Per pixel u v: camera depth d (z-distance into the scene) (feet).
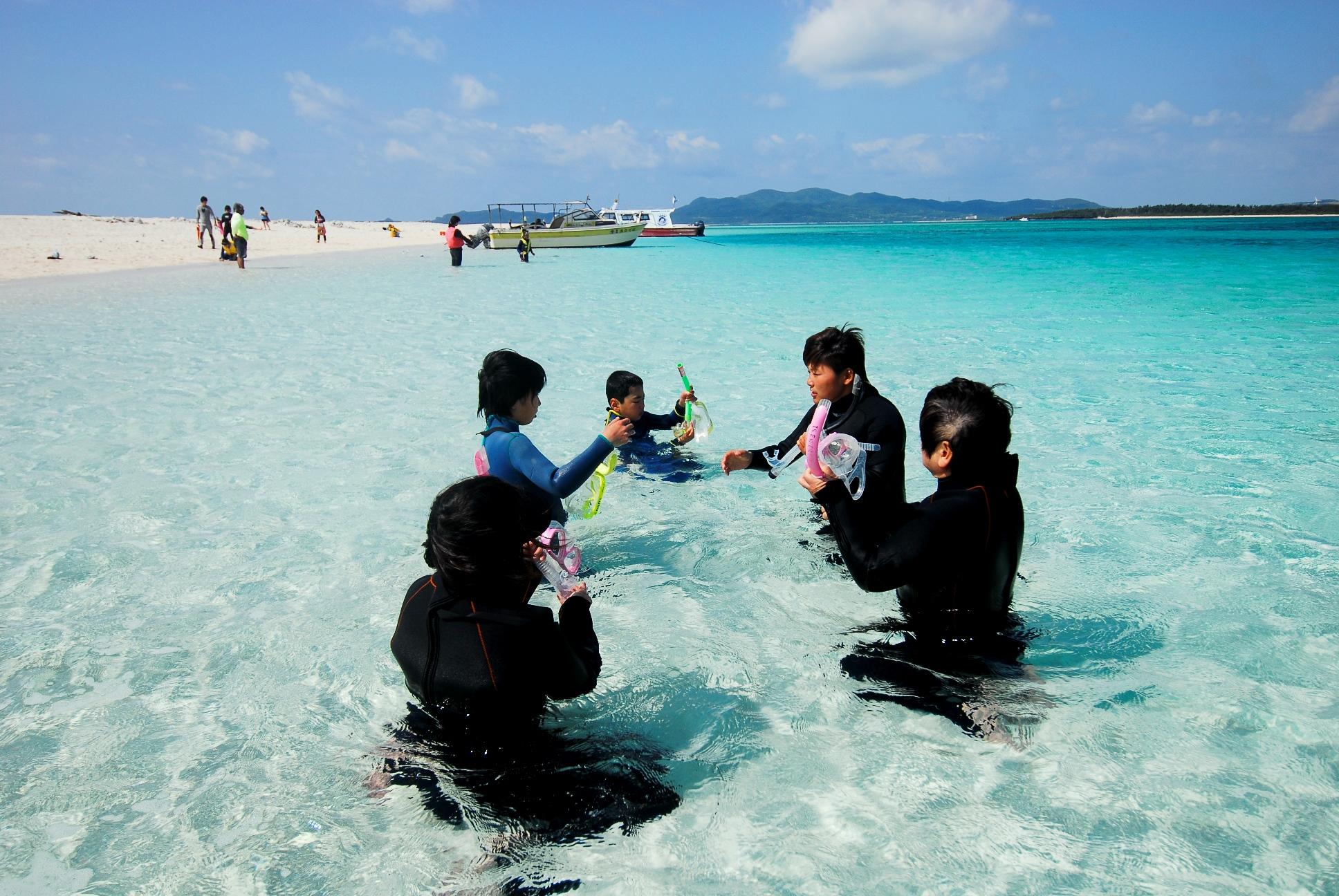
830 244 184.14
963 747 7.87
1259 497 14.97
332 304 51.60
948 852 6.48
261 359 31.53
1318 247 125.39
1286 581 11.47
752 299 54.44
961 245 166.81
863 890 6.11
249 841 6.75
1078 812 6.90
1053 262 95.20
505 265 96.58
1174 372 26.96
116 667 9.68
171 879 6.36
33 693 9.12
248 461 18.17
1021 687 8.75
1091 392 24.16
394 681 9.30
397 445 19.53
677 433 16.88
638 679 9.20
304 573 12.40
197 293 58.03
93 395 24.84
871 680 8.98
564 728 8.19
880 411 11.58
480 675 7.14
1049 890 6.05
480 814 6.97
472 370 29.19
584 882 6.26
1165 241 159.33
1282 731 8.00
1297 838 6.51
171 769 7.75
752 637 10.19
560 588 8.35
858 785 7.34
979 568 8.68
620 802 7.07
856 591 11.52
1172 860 6.31
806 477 9.12
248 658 9.88
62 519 14.67
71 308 48.37
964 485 8.82
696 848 6.59
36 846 6.73
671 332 38.60
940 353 31.42
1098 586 11.44
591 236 136.98
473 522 7.04
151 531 14.10
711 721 8.38
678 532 13.91
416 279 72.59
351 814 7.07
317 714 8.66
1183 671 9.16
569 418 22.12
